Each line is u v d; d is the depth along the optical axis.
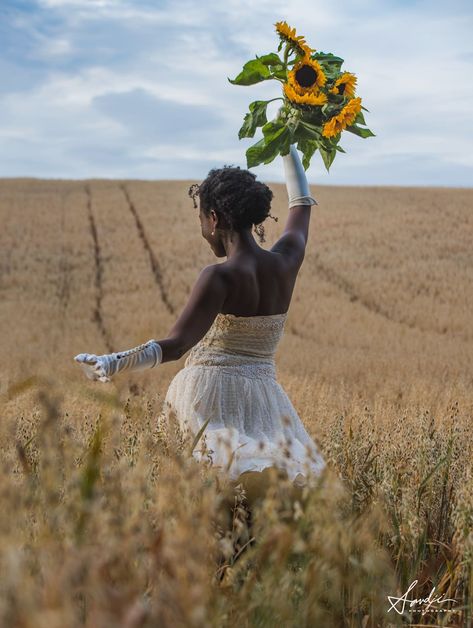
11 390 2.00
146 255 39.50
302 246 3.55
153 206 51.00
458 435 3.81
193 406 3.14
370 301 31.91
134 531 1.65
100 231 44.47
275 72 3.71
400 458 3.63
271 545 1.83
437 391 12.23
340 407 6.89
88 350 22.48
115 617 1.28
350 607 2.29
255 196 3.23
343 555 1.87
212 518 1.86
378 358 20.16
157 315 27.77
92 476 1.86
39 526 1.83
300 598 1.84
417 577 2.79
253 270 3.21
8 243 41.94
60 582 1.33
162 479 2.06
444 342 24.47
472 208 50.94
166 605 1.46
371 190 59.53
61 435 2.30
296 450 2.95
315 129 3.68
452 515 3.14
